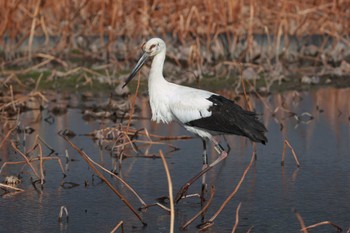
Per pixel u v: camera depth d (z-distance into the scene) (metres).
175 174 12.73
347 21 23.11
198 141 14.91
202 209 10.61
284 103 17.69
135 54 21.50
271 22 22.95
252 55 21.62
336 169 12.93
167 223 10.52
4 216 10.79
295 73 21.30
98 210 11.05
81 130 15.69
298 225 10.38
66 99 18.58
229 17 22.22
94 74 20.42
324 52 22.69
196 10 21.77
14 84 19.69
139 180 12.42
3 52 21.88
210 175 12.70
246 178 12.48
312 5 23.61
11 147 14.35
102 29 22.12
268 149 14.25
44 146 14.45
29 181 12.41
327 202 11.27
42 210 11.04
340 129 15.66
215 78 20.16
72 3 23.47
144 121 16.47
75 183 12.28
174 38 22.28
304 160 13.49
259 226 10.34
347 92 19.44
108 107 17.25
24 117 16.83
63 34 22.05
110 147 14.37
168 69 20.80
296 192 11.73
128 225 10.44
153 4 22.73
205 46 22.00
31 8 22.55
